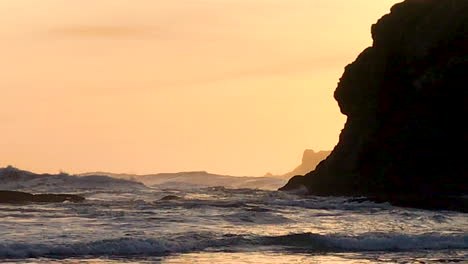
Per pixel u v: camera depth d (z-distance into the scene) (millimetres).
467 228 127375
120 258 94875
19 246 96125
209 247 103688
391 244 109438
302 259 97750
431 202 173875
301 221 133250
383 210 158750
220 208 149125
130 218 127625
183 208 147000
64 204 154875
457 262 98000
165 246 101188
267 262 94875
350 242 108312
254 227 122438
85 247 97812
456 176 198750
